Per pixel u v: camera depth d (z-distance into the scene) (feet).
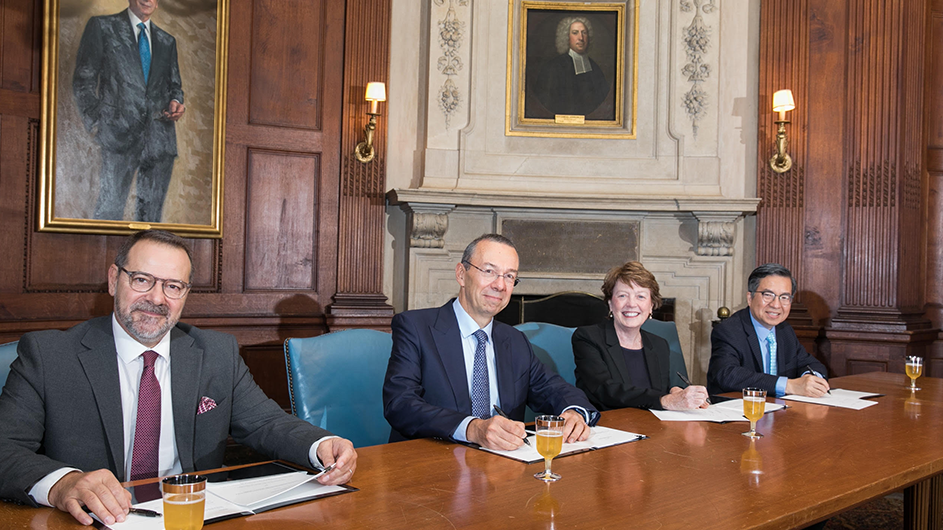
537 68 17.08
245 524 4.00
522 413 7.61
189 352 6.21
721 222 16.21
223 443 6.20
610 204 16.22
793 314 16.06
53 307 13.28
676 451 5.87
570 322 16.85
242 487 4.67
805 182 16.25
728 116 16.75
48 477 4.25
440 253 16.49
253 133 15.43
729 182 16.74
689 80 16.76
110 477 4.19
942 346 16.74
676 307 16.83
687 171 16.66
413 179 16.83
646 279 8.96
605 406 8.42
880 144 15.89
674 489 4.79
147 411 5.82
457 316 7.59
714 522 4.16
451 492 4.65
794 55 16.25
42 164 12.95
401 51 16.81
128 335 5.95
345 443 5.15
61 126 13.12
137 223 13.93
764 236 16.40
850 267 16.02
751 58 16.72
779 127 15.75
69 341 5.76
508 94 16.87
